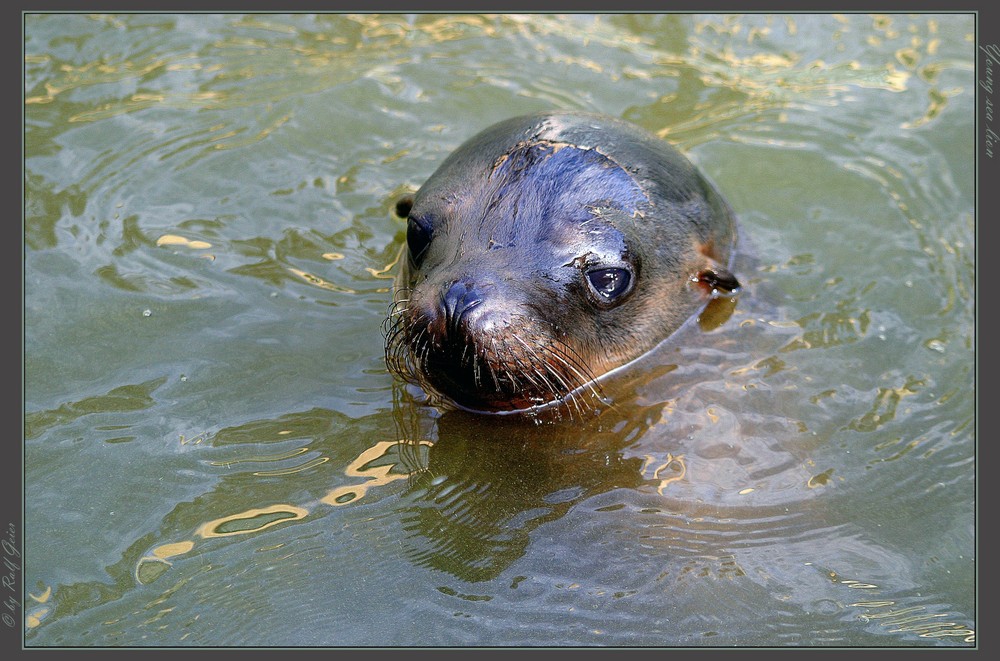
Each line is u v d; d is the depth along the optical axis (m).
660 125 10.43
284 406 6.88
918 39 11.72
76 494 6.10
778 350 7.69
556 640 5.29
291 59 11.26
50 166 9.38
